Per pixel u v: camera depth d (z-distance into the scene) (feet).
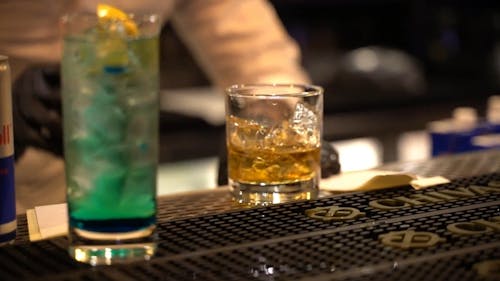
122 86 2.43
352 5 8.93
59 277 2.42
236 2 4.77
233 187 3.09
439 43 9.27
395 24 9.18
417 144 8.56
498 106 5.16
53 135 4.44
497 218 2.81
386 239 2.64
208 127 7.37
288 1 8.61
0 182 2.66
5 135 2.66
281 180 3.02
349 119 8.23
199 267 2.47
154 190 2.54
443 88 8.76
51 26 4.38
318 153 3.09
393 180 3.17
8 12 4.26
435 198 3.01
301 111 3.04
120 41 2.42
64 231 2.74
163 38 7.84
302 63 8.73
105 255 2.50
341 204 2.97
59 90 4.49
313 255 2.54
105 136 2.43
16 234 2.75
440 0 9.16
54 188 4.49
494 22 9.09
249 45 4.79
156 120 2.52
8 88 2.65
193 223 2.82
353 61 8.72
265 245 2.62
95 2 4.38
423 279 2.38
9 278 2.42
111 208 2.48
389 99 8.41
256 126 3.01
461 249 2.57
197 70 8.07
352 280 2.38
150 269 2.46
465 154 3.71
